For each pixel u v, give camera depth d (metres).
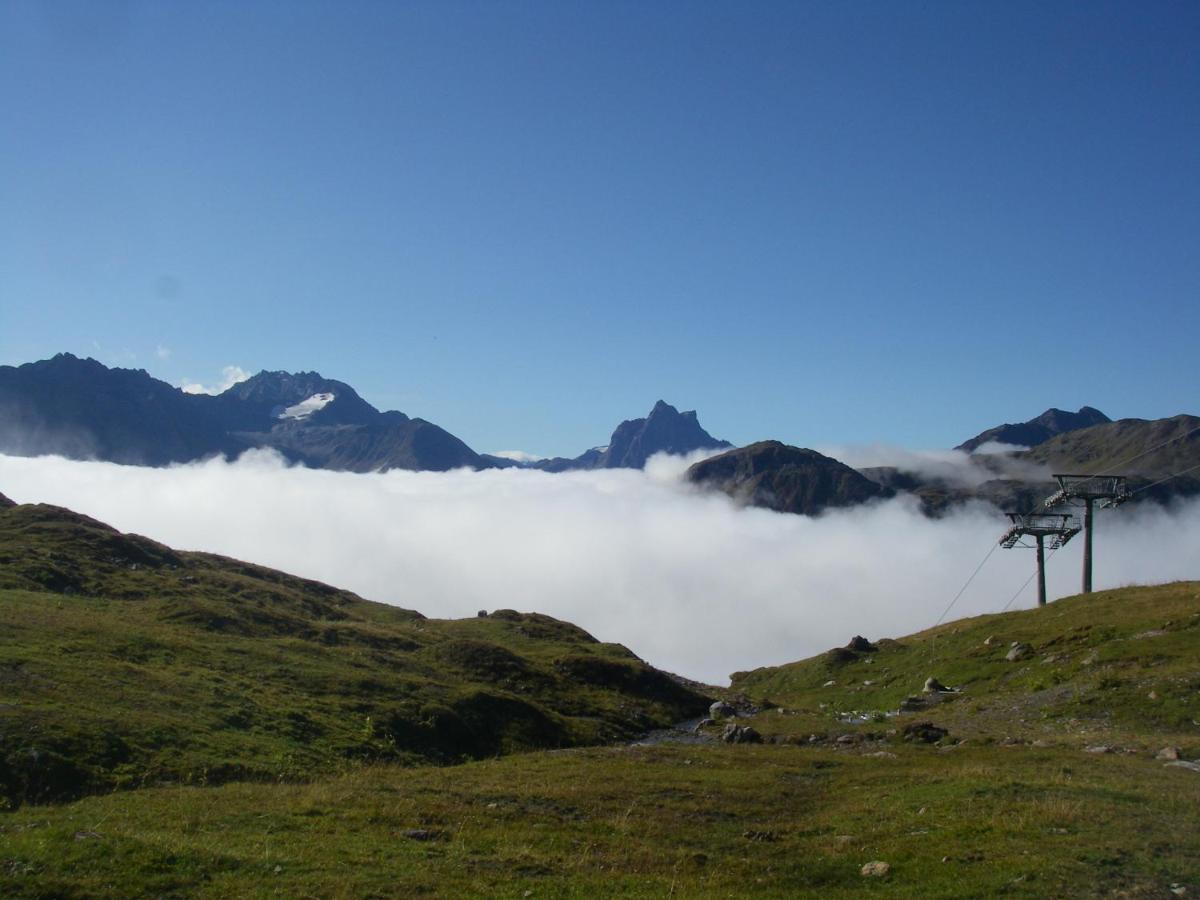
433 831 25.14
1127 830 22.61
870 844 24.38
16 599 51.44
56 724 32.25
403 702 48.59
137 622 52.84
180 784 30.92
